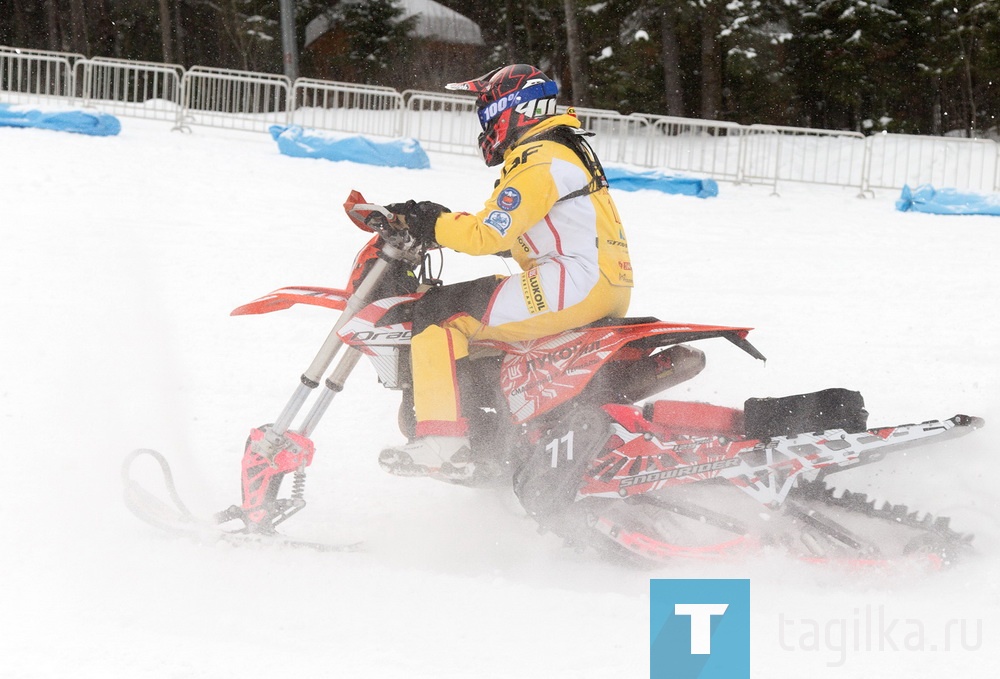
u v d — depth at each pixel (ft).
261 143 83.71
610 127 87.66
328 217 52.03
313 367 17.33
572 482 16.74
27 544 16.51
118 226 44.86
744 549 16.61
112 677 11.75
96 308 31.96
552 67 142.41
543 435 17.13
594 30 120.98
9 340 28.30
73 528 17.28
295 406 17.31
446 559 17.17
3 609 13.97
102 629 13.30
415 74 145.07
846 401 16.75
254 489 17.21
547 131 16.99
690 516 16.80
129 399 24.53
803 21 123.03
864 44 120.78
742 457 16.70
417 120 89.61
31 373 25.90
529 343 17.42
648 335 16.88
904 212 72.18
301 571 15.70
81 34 152.05
